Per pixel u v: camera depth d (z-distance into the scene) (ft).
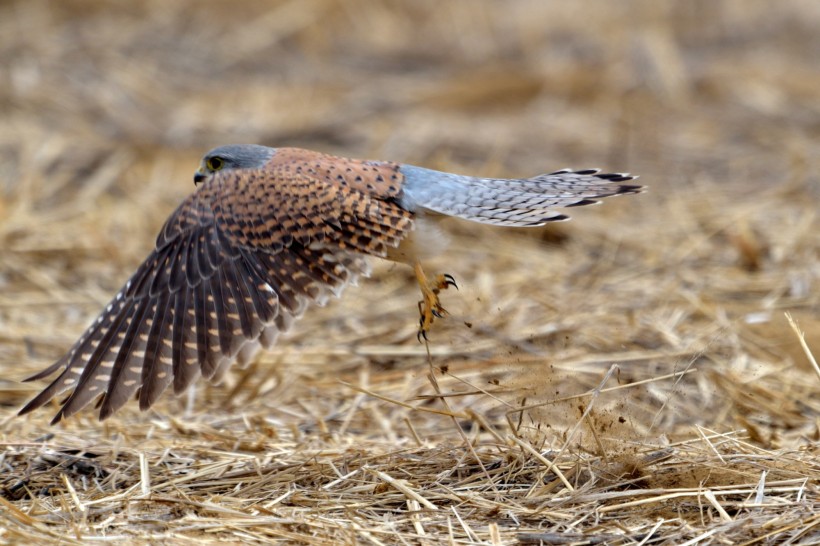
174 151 63.67
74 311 44.57
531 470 27.86
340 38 84.84
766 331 39.32
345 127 67.26
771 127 65.67
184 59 77.51
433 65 81.82
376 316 43.52
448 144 63.57
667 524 24.64
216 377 26.73
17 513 24.86
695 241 49.55
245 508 25.63
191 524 24.77
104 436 32.50
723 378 35.32
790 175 57.36
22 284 46.73
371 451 30.30
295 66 79.61
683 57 79.56
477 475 27.91
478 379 36.83
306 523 24.77
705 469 26.91
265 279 27.02
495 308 43.27
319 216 26.91
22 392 37.04
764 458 27.66
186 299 27.20
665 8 88.48
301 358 39.73
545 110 69.77
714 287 44.24
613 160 61.67
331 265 27.14
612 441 28.58
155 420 34.68
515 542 24.08
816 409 34.12
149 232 52.21
